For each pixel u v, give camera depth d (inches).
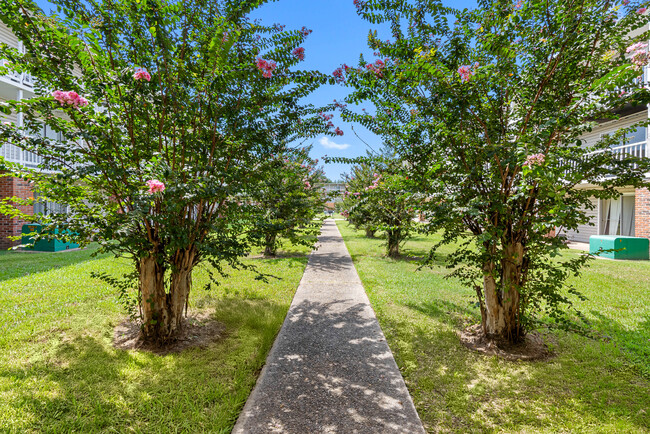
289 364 122.8
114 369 115.0
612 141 119.3
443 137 132.6
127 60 125.6
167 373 114.2
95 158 120.6
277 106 152.6
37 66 105.3
